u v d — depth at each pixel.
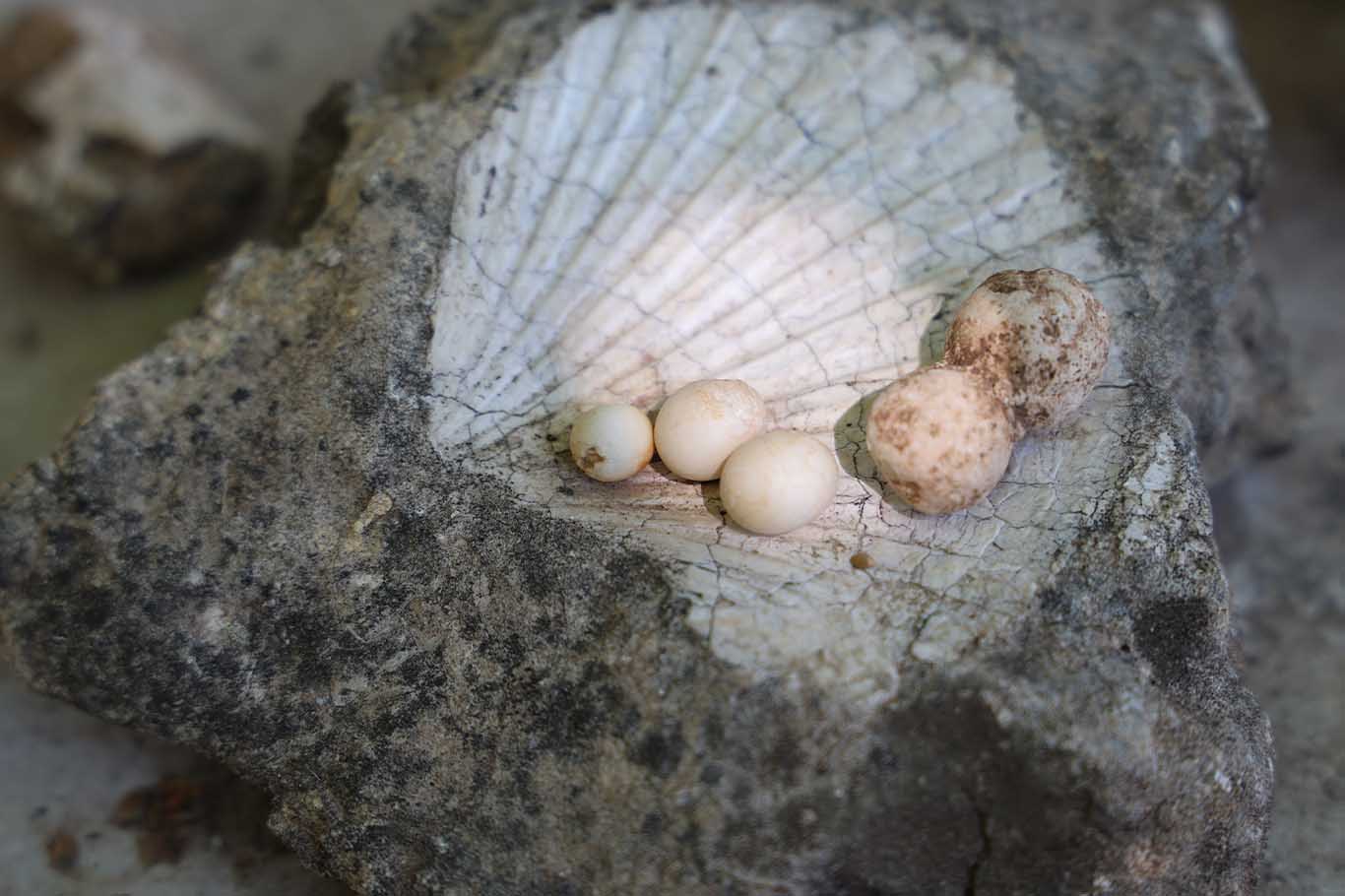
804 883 0.25
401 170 0.28
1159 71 0.31
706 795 0.25
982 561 0.26
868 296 0.28
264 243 0.29
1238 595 0.31
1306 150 0.36
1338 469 0.32
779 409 0.27
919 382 0.26
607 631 0.26
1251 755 0.26
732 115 0.29
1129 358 0.27
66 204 0.34
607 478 0.26
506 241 0.28
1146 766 0.25
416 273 0.28
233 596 0.26
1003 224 0.28
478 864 0.25
